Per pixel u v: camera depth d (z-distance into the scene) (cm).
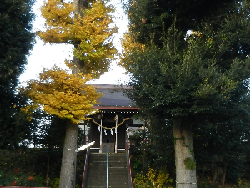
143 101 939
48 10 974
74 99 916
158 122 1327
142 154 1455
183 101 812
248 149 1305
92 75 1023
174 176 1331
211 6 1000
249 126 1267
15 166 1259
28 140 1205
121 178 1341
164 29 1005
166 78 827
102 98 1811
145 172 1381
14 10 931
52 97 932
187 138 950
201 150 1300
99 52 973
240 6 918
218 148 1289
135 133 1589
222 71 913
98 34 995
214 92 746
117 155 1514
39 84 966
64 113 914
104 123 1903
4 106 920
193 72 793
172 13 1002
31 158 1298
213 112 870
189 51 815
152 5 982
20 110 941
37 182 1105
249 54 898
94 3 1045
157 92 834
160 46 1035
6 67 855
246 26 874
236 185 1402
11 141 916
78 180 1341
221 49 875
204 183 1343
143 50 1016
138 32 1070
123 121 1661
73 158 1021
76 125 1054
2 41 893
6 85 907
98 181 1316
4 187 949
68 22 1024
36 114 1197
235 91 887
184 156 934
